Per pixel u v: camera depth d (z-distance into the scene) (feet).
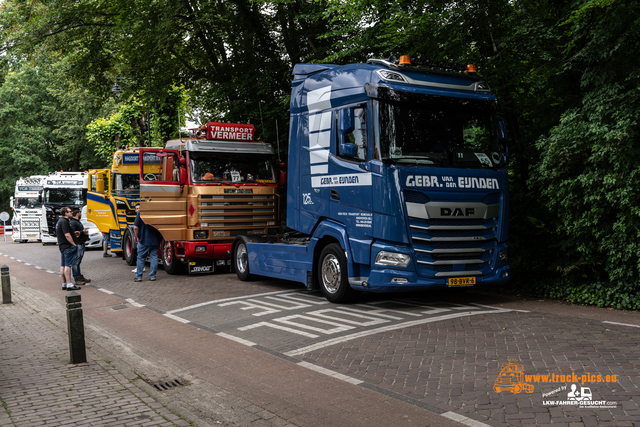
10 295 36.32
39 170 168.66
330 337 24.11
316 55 50.21
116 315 31.86
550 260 33.96
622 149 27.35
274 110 53.06
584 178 28.89
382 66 29.19
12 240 125.59
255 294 36.35
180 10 53.67
